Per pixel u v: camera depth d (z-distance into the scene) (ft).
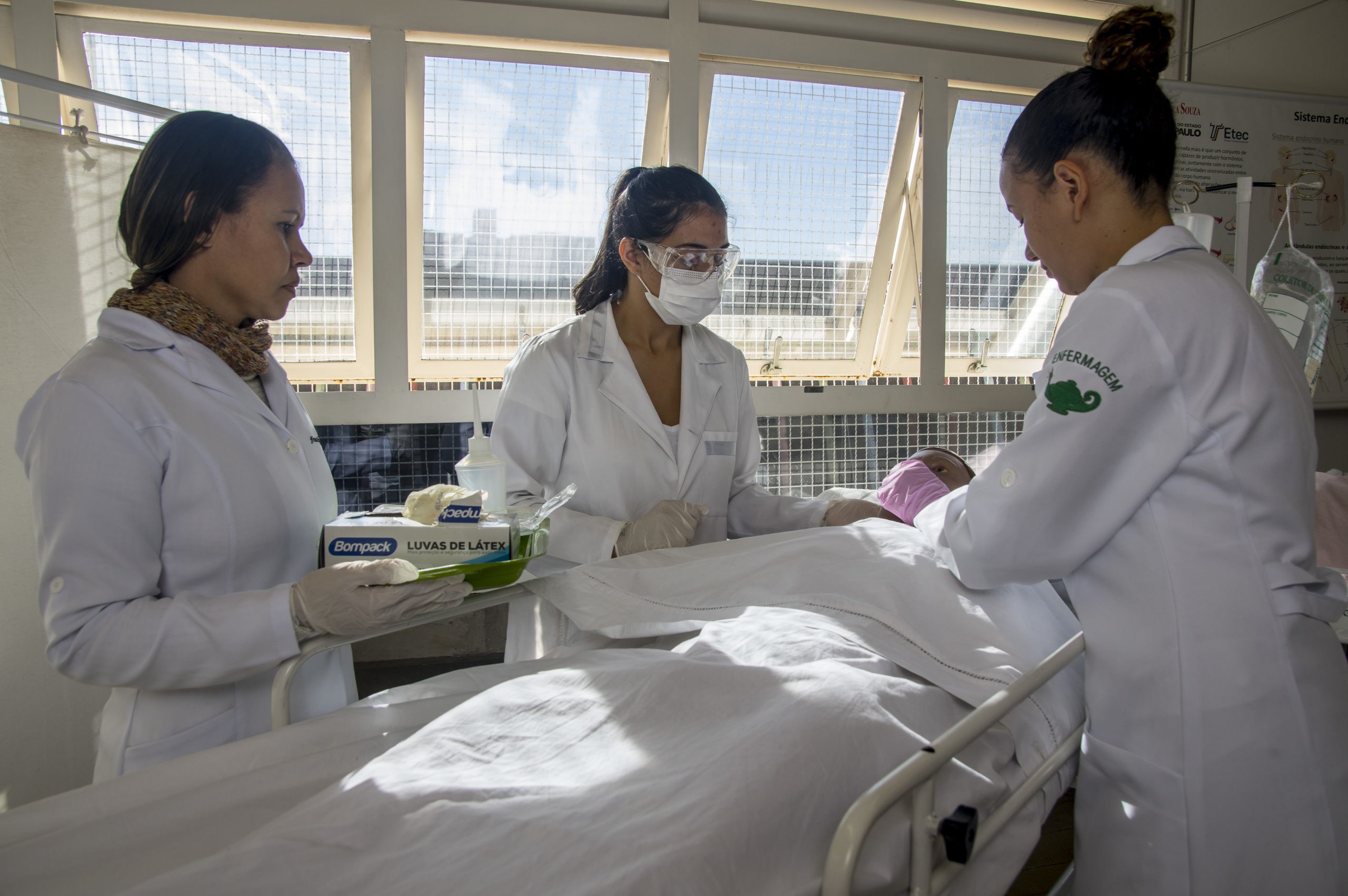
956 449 10.11
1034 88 9.55
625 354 5.46
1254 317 3.06
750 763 2.37
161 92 7.82
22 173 5.61
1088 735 3.30
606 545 4.73
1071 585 3.39
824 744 2.52
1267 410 2.97
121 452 3.21
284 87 8.03
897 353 10.44
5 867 2.38
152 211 3.51
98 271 6.00
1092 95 3.18
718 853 2.07
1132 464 3.04
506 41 8.18
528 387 5.32
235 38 7.78
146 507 3.29
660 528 4.70
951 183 9.76
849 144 9.38
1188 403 2.95
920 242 9.57
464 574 3.62
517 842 2.14
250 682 3.72
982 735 3.07
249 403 3.74
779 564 4.27
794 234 9.49
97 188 5.98
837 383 9.73
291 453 3.93
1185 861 2.98
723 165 9.10
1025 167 3.43
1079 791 3.40
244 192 3.56
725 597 4.17
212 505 3.47
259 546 3.64
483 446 4.17
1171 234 3.21
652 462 5.41
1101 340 2.99
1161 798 3.02
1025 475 3.13
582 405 5.35
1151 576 3.06
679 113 8.55
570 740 2.74
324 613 3.24
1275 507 2.96
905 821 2.51
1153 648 3.05
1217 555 2.96
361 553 3.64
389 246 8.17
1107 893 3.25
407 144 8.24
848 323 10.09
